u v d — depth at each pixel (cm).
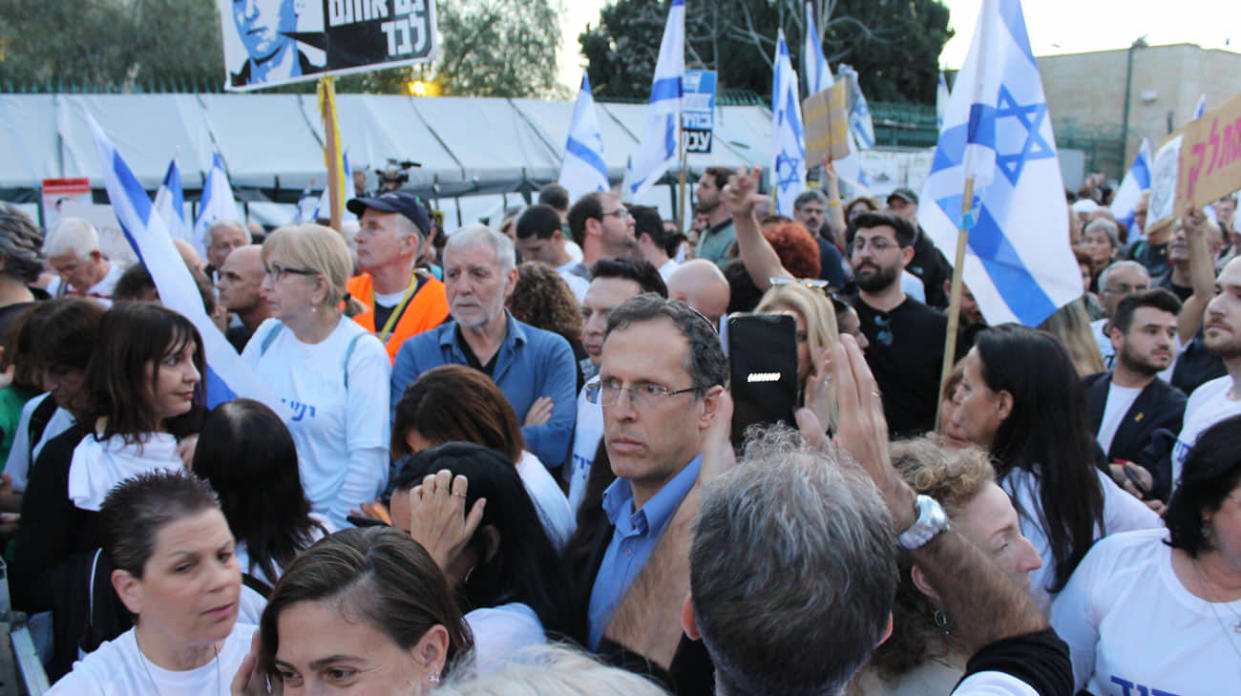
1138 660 204
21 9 2683
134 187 341
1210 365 471
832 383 292
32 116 1549
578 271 604
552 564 218
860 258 475
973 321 482
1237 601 195
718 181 725
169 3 2842
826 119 821
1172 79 3781
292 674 163
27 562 254
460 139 1880
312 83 2955
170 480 197
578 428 366
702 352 198
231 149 1623
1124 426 390
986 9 403
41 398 335
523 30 3844
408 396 275
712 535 129
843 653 121
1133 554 218
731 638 122
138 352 260
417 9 502
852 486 133
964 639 157
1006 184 408
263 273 477
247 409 245
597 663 104
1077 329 463
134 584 189
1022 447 263
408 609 164
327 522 289
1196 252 485
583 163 871
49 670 250
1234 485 188
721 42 3566
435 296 457
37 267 416
